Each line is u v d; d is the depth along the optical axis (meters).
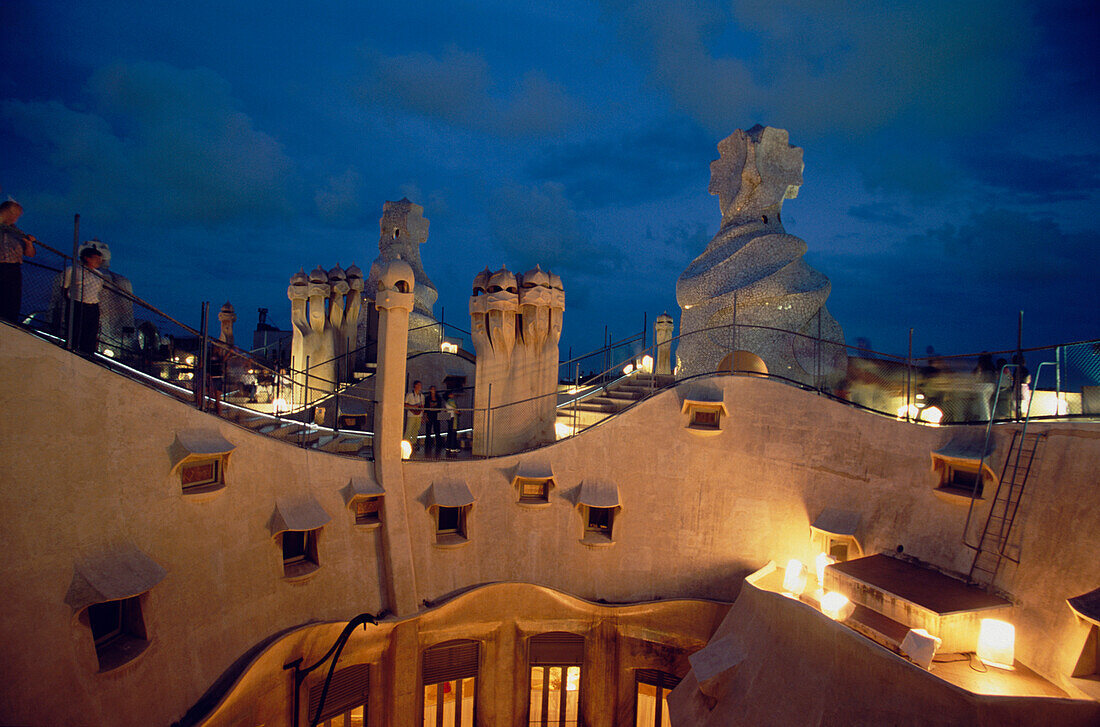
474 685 17.70
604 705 18.02
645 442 18.70
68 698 8.98
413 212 32.72
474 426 20.80
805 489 17.14
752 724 12.40
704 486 18.31
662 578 18.16
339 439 18.78
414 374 28.23
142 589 10.09
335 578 15.10
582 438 18.67
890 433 15.89
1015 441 12.99
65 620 9.18
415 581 16.50
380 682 16.06
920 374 16.88
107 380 10.52
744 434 18.20
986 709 9.17
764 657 13.25
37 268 10.78
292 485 14.52
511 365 20.86
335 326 27.91
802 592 15.55
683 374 22.45
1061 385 12.80
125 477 10.61
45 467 9.37
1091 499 11.16
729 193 23.02
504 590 17.52
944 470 14.62
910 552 14.72
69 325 10.27
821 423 17.27
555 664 18.03
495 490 18.02
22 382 9.19
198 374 13.53
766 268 20.98
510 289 20.83
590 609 17.91
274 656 13.09
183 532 11.62
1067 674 10.49
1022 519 12.43
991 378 14.97
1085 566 10.88
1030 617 11.58
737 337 20.80
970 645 11.83
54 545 9.31
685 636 17.58
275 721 13.23
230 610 12.40
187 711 11.02
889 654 10.51
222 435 12.73
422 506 16.97
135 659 10.09
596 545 18.19
